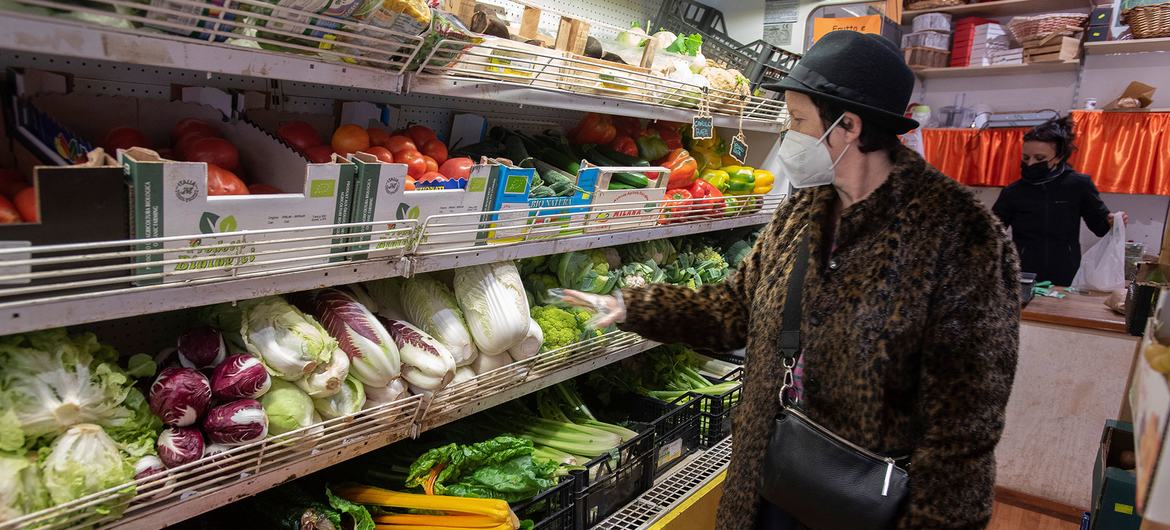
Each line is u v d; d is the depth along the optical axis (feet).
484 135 8.37
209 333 5.01
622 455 7.82
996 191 19.89
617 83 7.18
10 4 3.40
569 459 7.37
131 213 3.99
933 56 19.56
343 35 4.64
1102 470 8.02
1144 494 2.29
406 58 5.21
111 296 3.97
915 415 4.82
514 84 6.14
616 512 7.79
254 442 4.84
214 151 5.01
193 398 4.65
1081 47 17.99
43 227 3.64
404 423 6.00
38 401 3.93
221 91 5.85
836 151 5.05
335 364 5.34
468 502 6.11
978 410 4.43
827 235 5.32
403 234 5.46
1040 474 12.44
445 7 5.83
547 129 9.91
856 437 4.92
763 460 5.42
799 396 5.26
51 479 3.89
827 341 4.98
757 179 10.80
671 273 9.74
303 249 4.69
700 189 9.53
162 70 6.04
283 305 5.24
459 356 6.39
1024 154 15.49
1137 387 3.23
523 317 6.64
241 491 4.86
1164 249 10.84
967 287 4.53
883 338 4.73
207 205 4.25
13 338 4.06
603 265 8.27
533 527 6.60
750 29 14.56
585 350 7.88
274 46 4.53
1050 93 19.30
